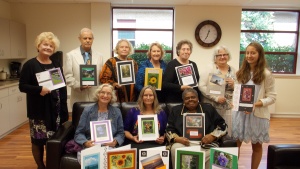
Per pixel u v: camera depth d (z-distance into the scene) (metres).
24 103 4.71
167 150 2.17
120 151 2.09
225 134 2.35
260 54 2.28
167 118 2.63
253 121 2.34
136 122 2.54
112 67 2.92
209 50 5.34
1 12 4.86
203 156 2.08
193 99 2.44
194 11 5.23
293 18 5.65
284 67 5.76
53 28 5.28
